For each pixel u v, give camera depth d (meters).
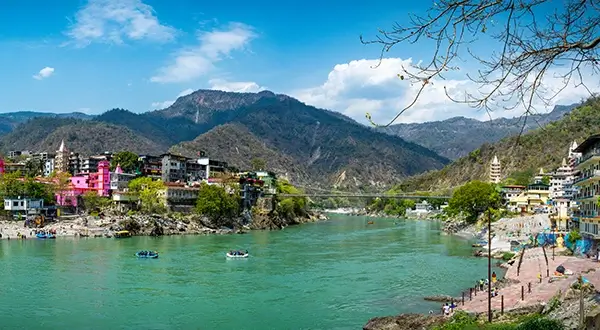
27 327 56.41
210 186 192.25
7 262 97.81
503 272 92.94
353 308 66.75
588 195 100.69
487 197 196.75
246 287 78.69
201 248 127.12
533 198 193.88
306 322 60.09
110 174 199.38
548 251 107.81
